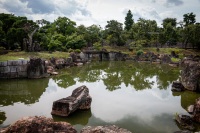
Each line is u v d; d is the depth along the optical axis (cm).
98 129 1323
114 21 10469
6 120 1983
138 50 9262
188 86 3266
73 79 4181
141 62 7962
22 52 5603
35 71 4084
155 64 7256
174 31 10588
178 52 9181
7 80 3822
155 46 10750
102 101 2659
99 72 5312
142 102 2647
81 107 2245
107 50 9319
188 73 3338
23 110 2267
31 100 2666
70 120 1994
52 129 1258
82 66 6438
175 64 6775
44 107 2369
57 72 4922
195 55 8512
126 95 2997
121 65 6900
